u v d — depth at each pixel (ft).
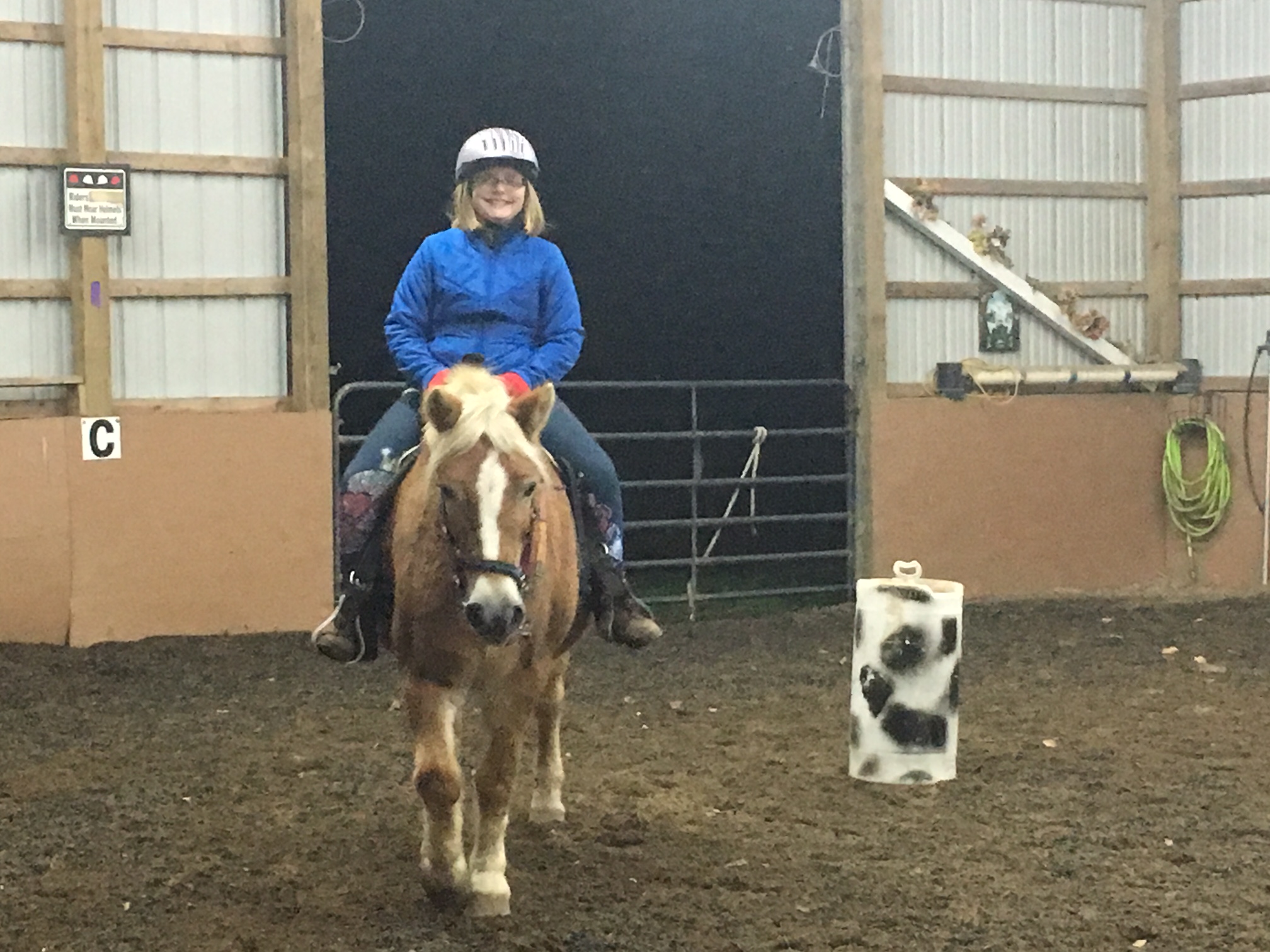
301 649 28.35
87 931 15.49
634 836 18.10
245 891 16.63
